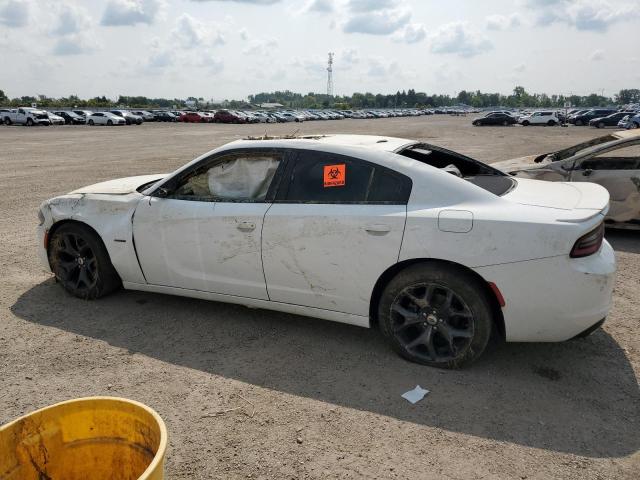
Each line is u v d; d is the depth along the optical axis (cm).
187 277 422
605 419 300
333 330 415
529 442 280
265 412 308
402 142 411
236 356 374
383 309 362
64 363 363
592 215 321
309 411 309
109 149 2267
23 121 4731
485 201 339
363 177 363
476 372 350
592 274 315
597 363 363
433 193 346
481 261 324
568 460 266
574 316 320
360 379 343
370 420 300
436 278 338
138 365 361
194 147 2400
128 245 438
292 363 364
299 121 6938
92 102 10394
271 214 379
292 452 273
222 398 322
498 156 1898
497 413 305
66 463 191
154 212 424
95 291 467
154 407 313
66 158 1848
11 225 766
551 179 720
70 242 471
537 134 3512
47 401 317
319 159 378
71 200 465
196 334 409
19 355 373
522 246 317
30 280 526
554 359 368
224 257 400
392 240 344
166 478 255
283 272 382
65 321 430
